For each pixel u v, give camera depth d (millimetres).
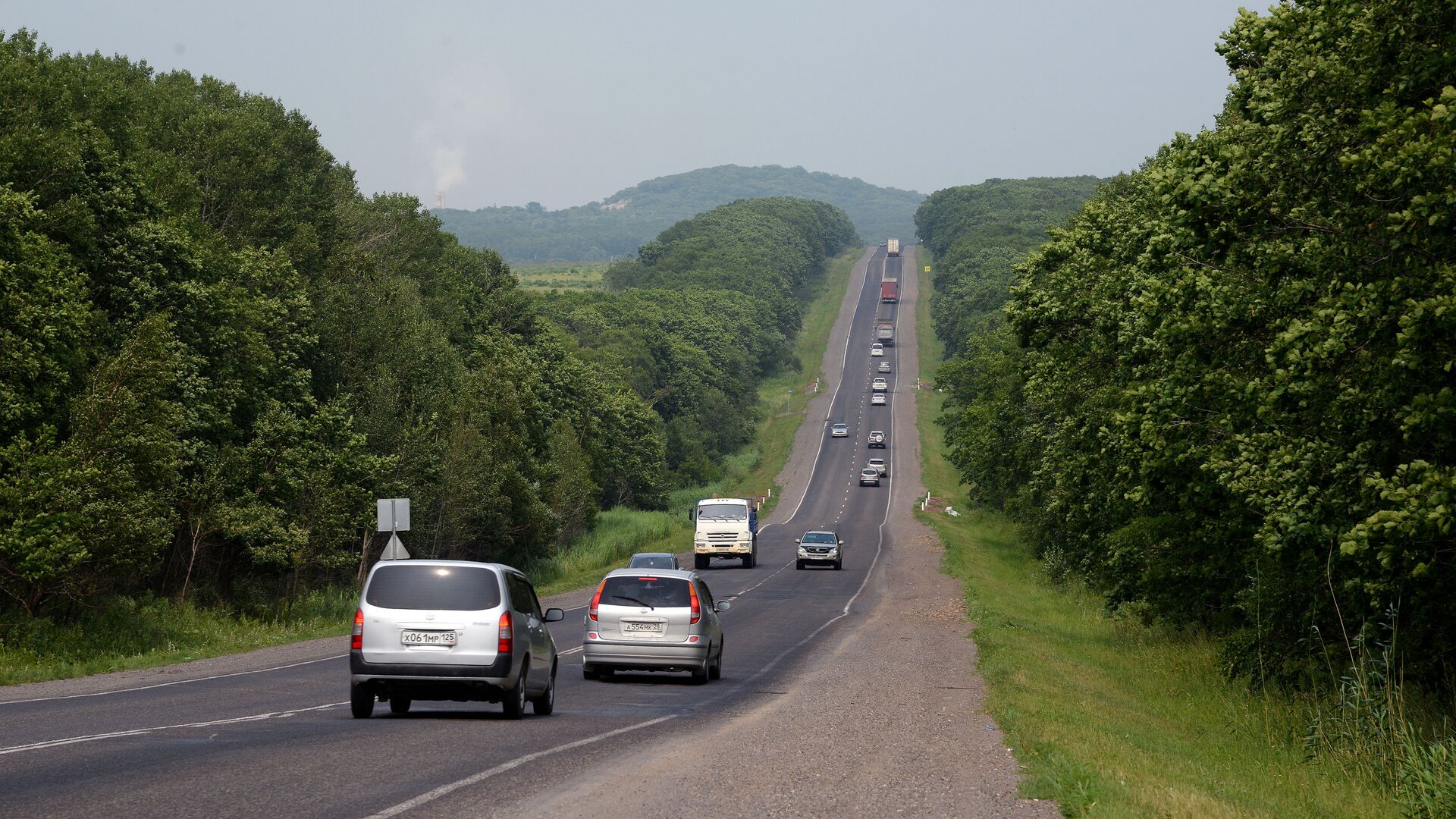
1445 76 20078
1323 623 30359
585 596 69188
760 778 15602
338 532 58969
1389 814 18344
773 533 130750
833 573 87375
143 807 12242
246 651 42125
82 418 42750
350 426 63438
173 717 21609
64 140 50344
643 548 110500
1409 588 23266
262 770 14906
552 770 15539
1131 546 39781
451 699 21875
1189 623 46281
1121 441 33344
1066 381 43719
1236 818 14414
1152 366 34438
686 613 30547
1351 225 21141
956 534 125938
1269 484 22562
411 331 80812
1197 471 30766
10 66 55719
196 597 55125
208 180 79812
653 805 13328
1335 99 22703
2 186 45531
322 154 99625
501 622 21484
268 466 58000
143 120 78500
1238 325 25031
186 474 55250
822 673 33781
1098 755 18797
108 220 52844
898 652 40344
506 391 89625
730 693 28625
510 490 86062
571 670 34781
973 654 39781
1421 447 20781
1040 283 44156
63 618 42312
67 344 45219
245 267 64000
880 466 182875
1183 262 26656
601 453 141375
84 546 40219
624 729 20828
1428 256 19188
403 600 21531
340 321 74938
